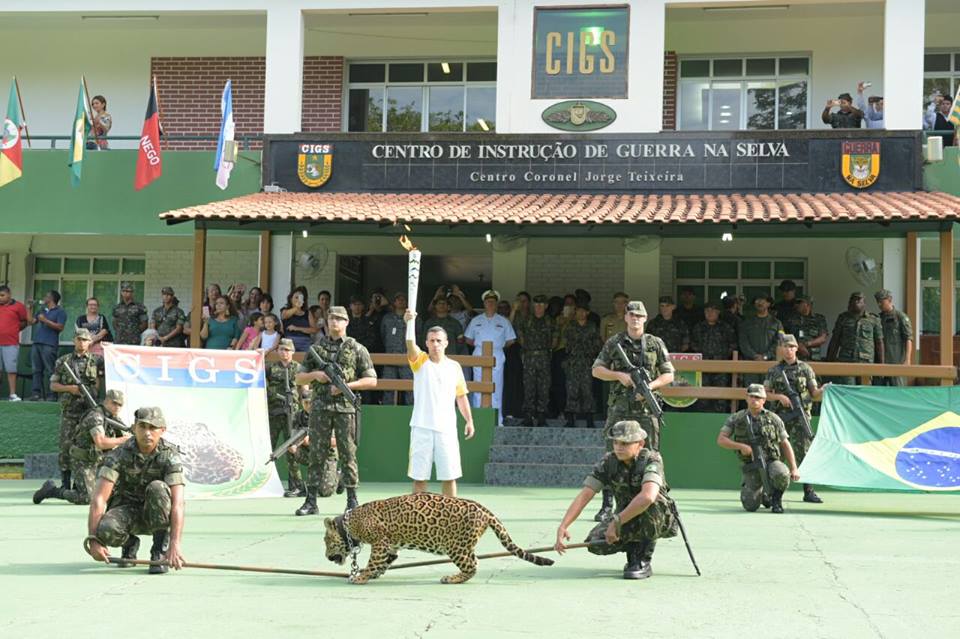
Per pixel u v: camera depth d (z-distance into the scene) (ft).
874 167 61.72
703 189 63.21
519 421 61.62
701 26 72.02
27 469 58.34
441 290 61.46
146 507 27.99
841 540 35.60
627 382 37.01
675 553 32.63
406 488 51.44
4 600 25.35
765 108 72.38
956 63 71.10
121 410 46.85
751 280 74.28
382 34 74.38
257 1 68.08
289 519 40.11
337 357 40.47
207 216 54.75
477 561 29.94
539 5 65.26
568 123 64.59
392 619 23.30
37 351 67.41
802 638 21.79
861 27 70.95
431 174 65.16
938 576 28.89
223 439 47.75
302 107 74.49
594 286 75.10
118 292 78.23
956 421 45.96
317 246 71.41
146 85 76.84
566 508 43.70
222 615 23.71
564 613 23.93
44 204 66.64
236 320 62.28
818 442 46.26
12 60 77.61
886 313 57.47
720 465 53.16
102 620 23.25
